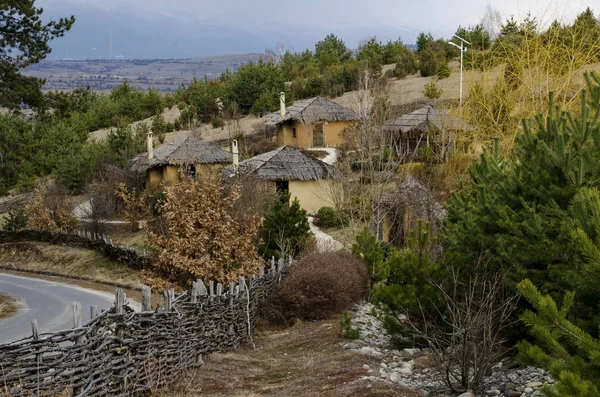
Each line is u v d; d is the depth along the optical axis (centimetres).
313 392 955
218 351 1385
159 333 1102
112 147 5997
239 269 1889
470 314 931
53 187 5066
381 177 2603
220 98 8000
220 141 6022
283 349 1398
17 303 2692
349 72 7344
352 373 1028
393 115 3469
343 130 5219
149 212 4141
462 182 1502
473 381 896
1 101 2983
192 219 1880
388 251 2242
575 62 2423
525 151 1070
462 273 1102
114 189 4778
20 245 4506
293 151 4359
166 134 7369
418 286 1145
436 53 7412
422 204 2278
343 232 2869
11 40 3020
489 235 1075
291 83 7994
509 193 1056
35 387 823
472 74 2698
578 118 1078
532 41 2531
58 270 3881
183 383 1125
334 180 3641
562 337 706
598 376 602
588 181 932
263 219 2566
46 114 3225
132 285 3162
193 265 1856
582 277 734
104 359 938
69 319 2236
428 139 3509
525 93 2545
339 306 1688
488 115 2552
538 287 930
